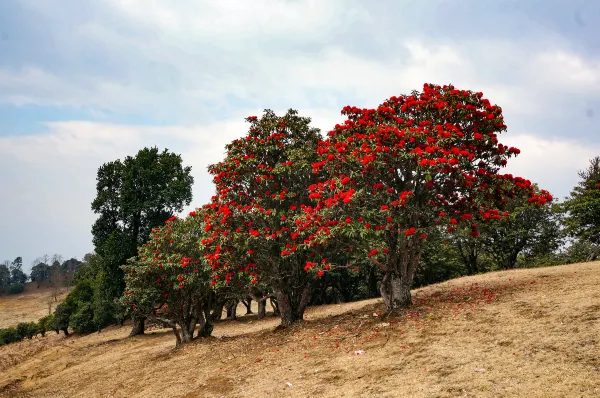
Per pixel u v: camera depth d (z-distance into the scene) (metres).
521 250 30.67
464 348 8.52
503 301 11.55
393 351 9.48
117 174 34.72
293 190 16.39
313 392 8.08
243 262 15.88
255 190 16.08
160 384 12.14
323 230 12.07
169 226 19.55
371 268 34.78
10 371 25.86
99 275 44.47
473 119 12.93
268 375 10.12
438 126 11.73
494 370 7.06
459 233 24.70
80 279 57.19
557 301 10.17
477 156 12.92
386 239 13.05
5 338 58.66
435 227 13.81
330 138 14.21
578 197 26.86
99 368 18.75
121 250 32.00
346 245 13.90
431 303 13.32
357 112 13.92
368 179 12.87
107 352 24.92
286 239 14.87
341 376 8.65
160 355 17.70
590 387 5.76
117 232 33.28
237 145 15.81
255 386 9.45
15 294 122.56
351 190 11.40
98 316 43.47
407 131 11.95
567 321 8.55
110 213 34.72
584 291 10.63
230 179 15.34
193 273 17.53
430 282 37.25
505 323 9.45
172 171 35.94
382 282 13.23
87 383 15.69
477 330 9.46
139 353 21.03
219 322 32.34
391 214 12.13
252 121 16.75
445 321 10.81
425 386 7.04
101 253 33.72
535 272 17.84
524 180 12.70
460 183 12.35
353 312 16.44
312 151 15.35
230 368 11.88
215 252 15.34
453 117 12.95
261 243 14.99
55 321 48.72
